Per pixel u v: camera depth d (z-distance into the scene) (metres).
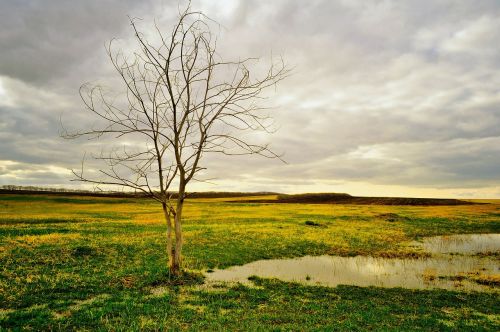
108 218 47.16
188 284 16.06
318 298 14.66
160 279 16.30
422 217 60.59
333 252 27.14
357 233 37.81
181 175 16.75
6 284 14.51
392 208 86.31
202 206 88.38
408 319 12.16
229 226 39.81
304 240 31.42
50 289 14.23
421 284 17.92
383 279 18.94
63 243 23.81
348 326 11.06
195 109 16.30
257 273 19.70
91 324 10.69
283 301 14.00
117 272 17.42
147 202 98.81
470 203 118.50
